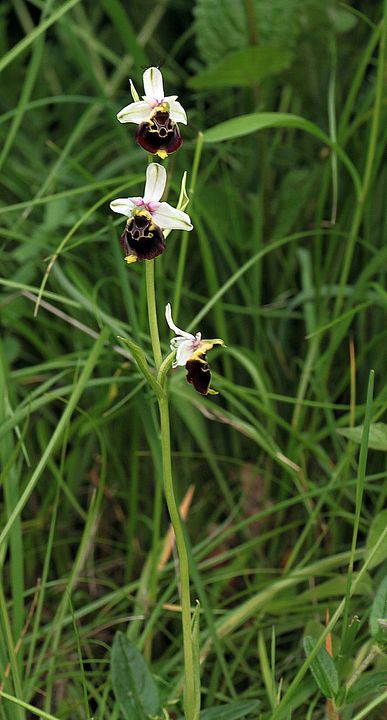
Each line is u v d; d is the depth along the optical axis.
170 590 0.69
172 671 0.70
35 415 0.79
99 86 0.83
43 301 0.78
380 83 0.73
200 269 0.82
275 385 0.79
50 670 0.67
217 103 0.87
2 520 0.74
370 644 0.66
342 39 0.84
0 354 0.71
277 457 0.71
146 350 0.71
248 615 0.69
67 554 0.76
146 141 0.55
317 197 0.82
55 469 0.72
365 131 0.80
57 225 0.80
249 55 0.77
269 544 0.76
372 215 0.79
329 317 0.79
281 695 0.68
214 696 0.68
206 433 0.77
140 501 0.78
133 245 0.55
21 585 0.64
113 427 0.78
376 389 0.76
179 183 0.81
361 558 0.70
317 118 0.85
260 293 0.82
